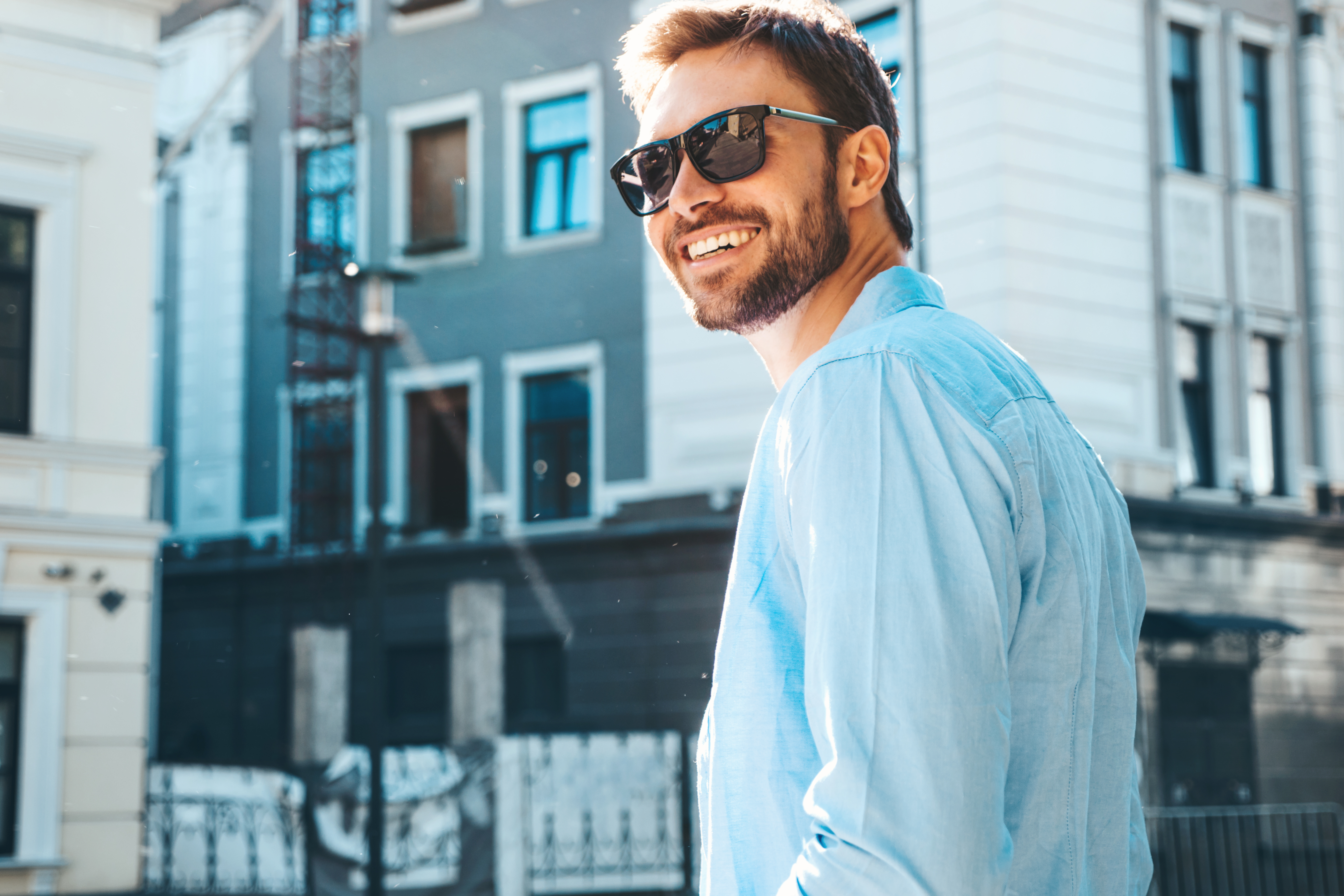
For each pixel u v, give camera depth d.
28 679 10.58
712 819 1.01
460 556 15.57
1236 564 13.38
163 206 18.39
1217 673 13.10
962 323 1.07
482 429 15.70
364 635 16.12
